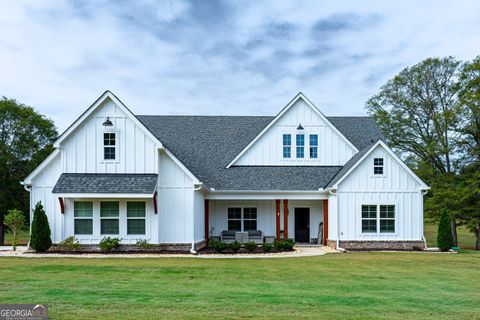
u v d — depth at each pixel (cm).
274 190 2575
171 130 3023
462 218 3288
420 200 2464
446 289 1240
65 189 2086
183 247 2234
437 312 960
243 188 2584
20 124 3541
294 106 2816
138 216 2181
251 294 1123
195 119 3144
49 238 2153
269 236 2667
